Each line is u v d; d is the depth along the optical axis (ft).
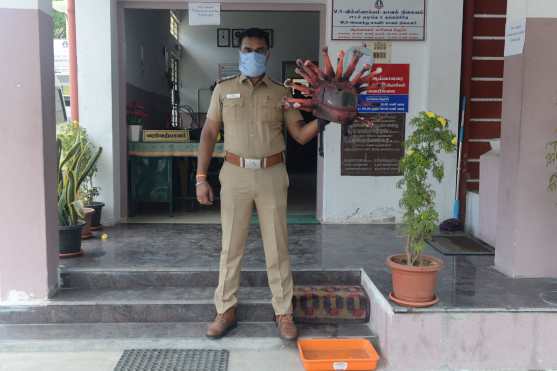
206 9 16.96
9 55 10.69
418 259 10.14
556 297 10.43
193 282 12.09
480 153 17.13
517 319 9.81
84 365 9.82
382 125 16.99
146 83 22.33
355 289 11.57
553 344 9.88
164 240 14.94
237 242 10.24
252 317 11.18
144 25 21.75
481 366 9.87
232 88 9.91
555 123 11.33
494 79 16.98
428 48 16.60
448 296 10.46
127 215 18.12
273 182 9.91
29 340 10.53
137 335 10.75
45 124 11.07
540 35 11.12
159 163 18.48
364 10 16.51
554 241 11.65
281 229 10.07
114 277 12.01
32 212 11.03
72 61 16.48
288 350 10.39
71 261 12.66
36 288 11.15
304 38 34.55
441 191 16.94
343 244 14.48
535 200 11.54
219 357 10.06
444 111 16.72
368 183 17.22
